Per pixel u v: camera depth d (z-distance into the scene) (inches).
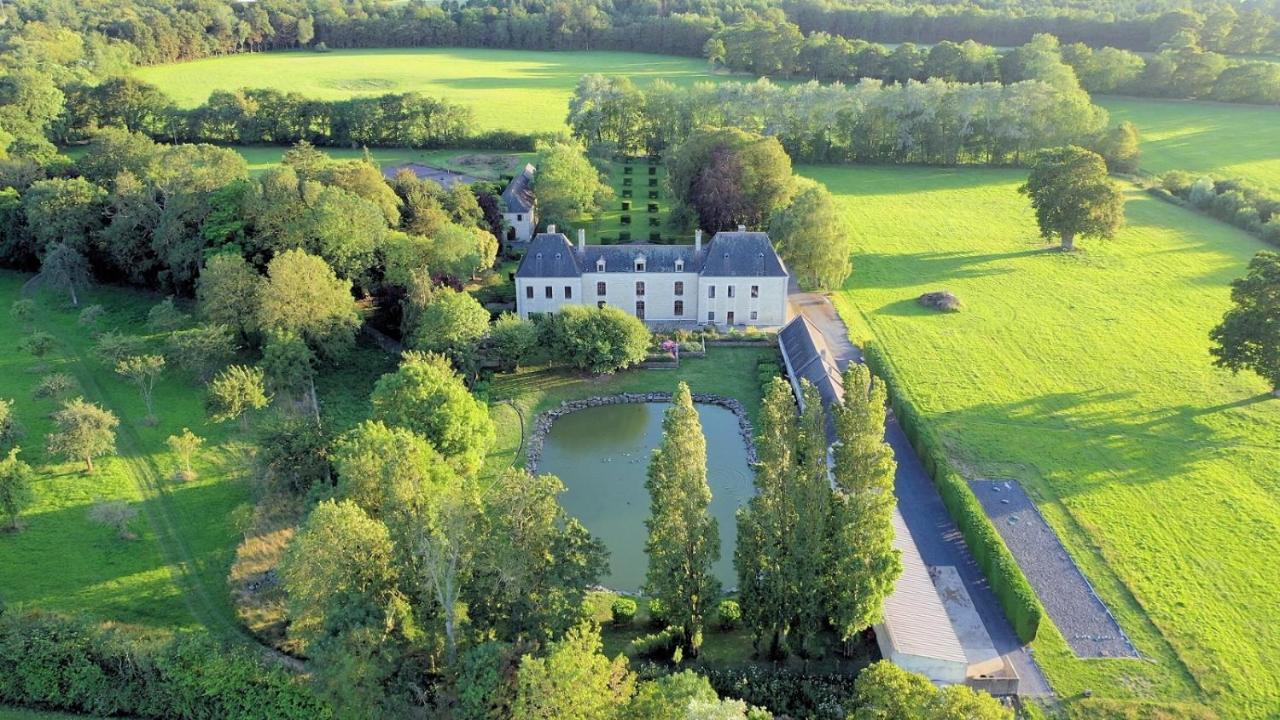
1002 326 4768.7
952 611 2768.2
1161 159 7834.6
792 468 2439.7
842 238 5088.6
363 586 2266.2
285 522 3080.7
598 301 4837.6
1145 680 2493.8
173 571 2942.9
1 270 5477.4
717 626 2736.2
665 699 1899.6
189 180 4963.1
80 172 5812.0
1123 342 4557.1
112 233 4972.9
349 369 4315.9
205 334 4015.8
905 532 3002.0
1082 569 2933.1
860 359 4377.5
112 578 2898.6
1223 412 3870.6
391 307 4621.1
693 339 4603.8
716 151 6087.6
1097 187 5679.1
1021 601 2632.9
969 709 1713.8
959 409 3927.2
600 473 3612.2
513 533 2287.2
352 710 2122.3
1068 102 7691.9
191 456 3580.2
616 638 2687.0
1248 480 3380.9
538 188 6117.1
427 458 2844.5
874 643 2669.8
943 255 5871.1
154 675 2370.8
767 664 2576.3
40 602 2773.1
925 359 4399.6
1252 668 2516.0
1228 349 3973.9
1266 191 6712.6
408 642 2290.8
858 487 2495.1
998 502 3282.5
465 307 4156.0
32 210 5068.9
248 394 3654.0
